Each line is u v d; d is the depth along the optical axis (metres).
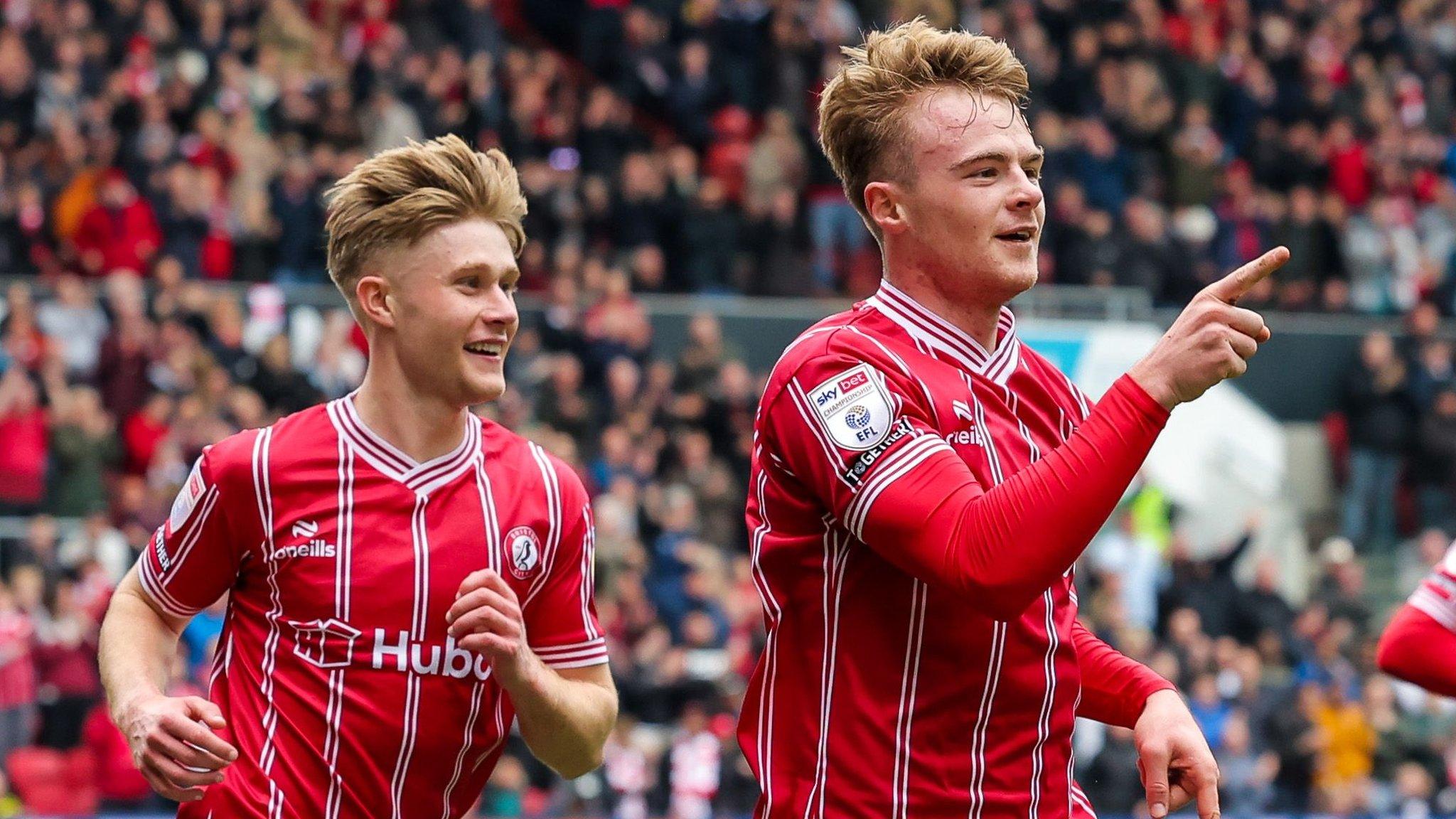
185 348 18.88
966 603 4.21
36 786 15.21
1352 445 23.08
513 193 4.98
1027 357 4.80
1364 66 27.36
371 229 4.88
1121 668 4.95
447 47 24.45
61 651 15.68
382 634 4.89
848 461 4.37
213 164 21.41
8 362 18.50
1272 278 24.55
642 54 25.06
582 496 5.18
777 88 25.16
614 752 15.94
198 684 15.62
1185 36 27.02
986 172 4.52
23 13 22.20
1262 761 17.78
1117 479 4.09
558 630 5.11
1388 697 18.69
